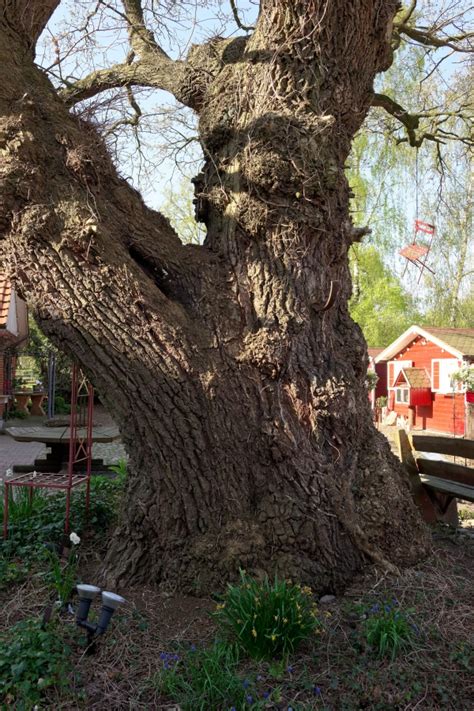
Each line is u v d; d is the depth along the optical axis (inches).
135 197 161.6
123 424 149.4
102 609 117.6
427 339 881.5
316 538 146.9
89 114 161.9
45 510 209.0
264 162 155.6
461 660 118.0
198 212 178.9
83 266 142.8
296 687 112.2
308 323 160.7
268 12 164.7
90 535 189.3
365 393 173.5
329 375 160.2
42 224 140.3
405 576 150.6
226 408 149.4
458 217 340.2
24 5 154.8
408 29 249.4
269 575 142.1
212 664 113.0
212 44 190.5
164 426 146.3
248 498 150.3
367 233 184.1
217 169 170.2
